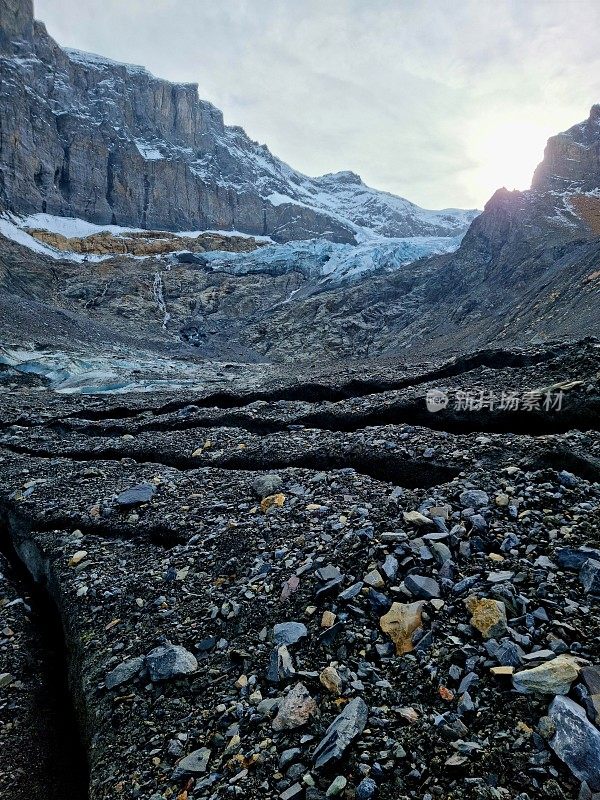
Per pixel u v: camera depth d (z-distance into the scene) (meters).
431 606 5.25
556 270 52.66
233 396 21.72
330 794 3.74
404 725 4.13
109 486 11.67
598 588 5.06
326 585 6.04
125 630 6.60
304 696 4.70
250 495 9.88
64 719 6.07
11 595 8.84
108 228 121.12
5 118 107.88
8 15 129.00
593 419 10.44
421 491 8.06
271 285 104.00
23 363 41.81
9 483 13.00
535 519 6.48
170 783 4.31
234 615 6.22
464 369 19.09
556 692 3.97
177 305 92.88
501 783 3.49
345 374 24.47
